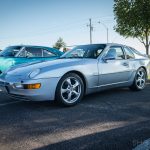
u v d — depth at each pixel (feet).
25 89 13.99
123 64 19.10
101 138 10.02
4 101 17.19
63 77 15.01
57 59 17.54
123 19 48.75
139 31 49.47
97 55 17.88
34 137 10.27
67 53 19.71
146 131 10.78
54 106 15.56
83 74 16.01
